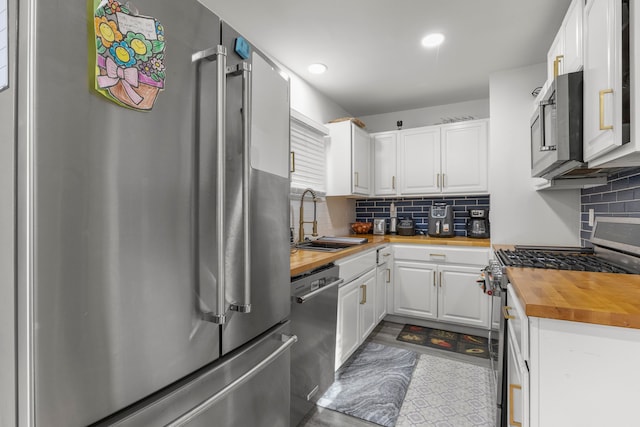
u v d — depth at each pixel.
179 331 0.80
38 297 0.54
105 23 0.64
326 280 1.83
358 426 1.63
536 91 2.42
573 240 2.44
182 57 0.81
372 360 2.32
